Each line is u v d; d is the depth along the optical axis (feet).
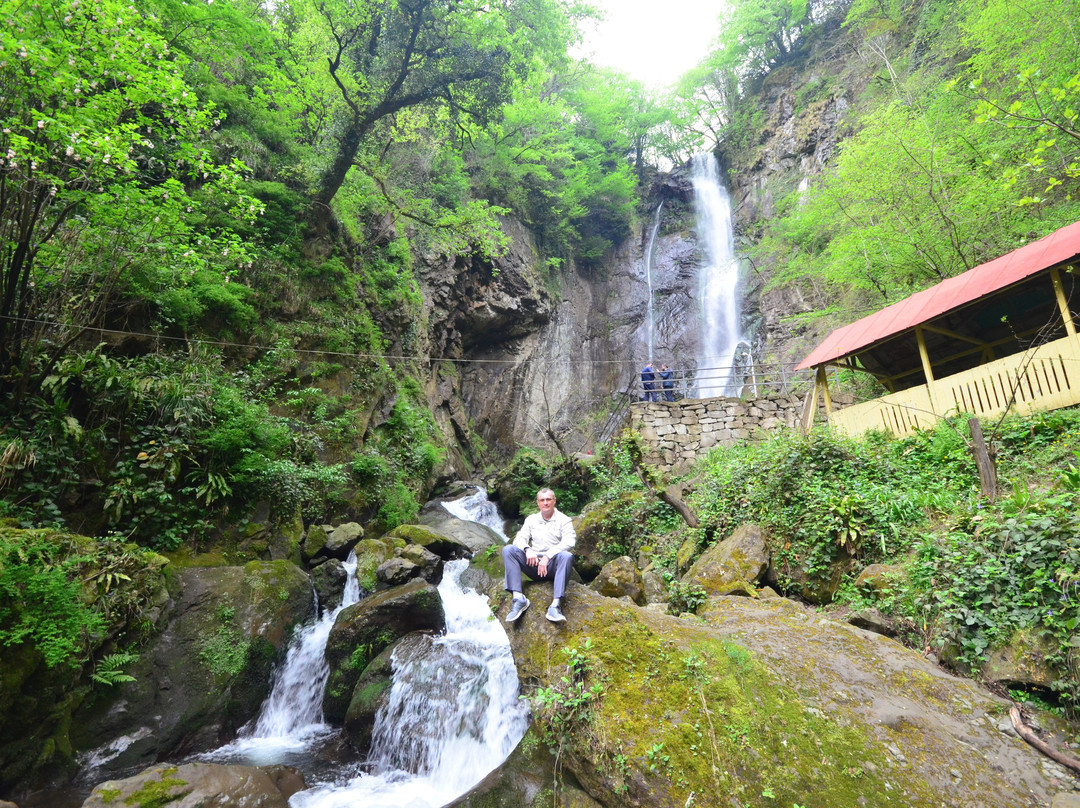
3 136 23.21
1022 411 25.98
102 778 18.97
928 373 30.40
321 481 37.76
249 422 32.53
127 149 26.35
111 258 29.01
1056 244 26.48
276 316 42.06
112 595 21.25
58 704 18.65
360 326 48.60
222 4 38.81
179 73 28.40
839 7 103.40
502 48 48.96
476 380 79.20
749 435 47.50
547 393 84.48
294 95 50.49
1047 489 19.54
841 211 51.52
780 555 23.79
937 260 43.14
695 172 114.52
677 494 32.58
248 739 23.36
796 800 12.07
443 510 49.60
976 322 35.32
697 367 89.35
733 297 91.20
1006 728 13.35
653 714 13.87
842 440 29.27
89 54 25.67
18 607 17.79
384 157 63.93
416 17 44.78
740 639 17.15
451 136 64.59
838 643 16.89
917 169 43.75
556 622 16.28
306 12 49.73
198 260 31.48
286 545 32.60
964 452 24.70
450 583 34.99
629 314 97.14
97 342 29.76
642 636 15.57
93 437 26.21
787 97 100.12
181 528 27.91
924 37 69.00
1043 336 26.61
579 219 101.91
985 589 16.25
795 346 71.10
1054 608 14.71
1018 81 38.37
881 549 20.89
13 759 17.07
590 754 13.78
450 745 20.07
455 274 71.20
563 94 101.24
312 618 28.66
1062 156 34.19
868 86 78.33
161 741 20.83
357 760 21.43
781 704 14.17
